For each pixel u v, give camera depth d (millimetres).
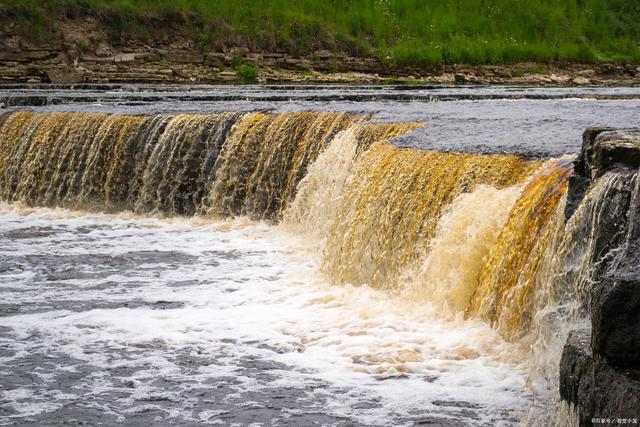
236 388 8352
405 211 11742
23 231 16203
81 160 18938
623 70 45125
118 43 38062
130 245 14859
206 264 13398
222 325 10211
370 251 12133
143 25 38656
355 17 42812
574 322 7590
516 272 9398
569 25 47750
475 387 8234
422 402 7914
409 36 43375
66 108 20734
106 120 18875
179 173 17922
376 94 24094
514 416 7586
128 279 12523
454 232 10562
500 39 45000
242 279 12438
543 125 14531
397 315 10430
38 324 10336
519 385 8250
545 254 8773
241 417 7723
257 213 16969
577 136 12859
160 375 8703
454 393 8109
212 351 9352
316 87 31297
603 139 7684
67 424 7637
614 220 6836
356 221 12562
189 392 8281
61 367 8945
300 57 40188
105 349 9469
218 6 40781
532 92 26875
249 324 10234
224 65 38656
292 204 15812
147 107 20453
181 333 9945
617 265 6078
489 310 9664
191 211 17828
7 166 19875
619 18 49688
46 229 16406
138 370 8844
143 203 18188
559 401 6719
